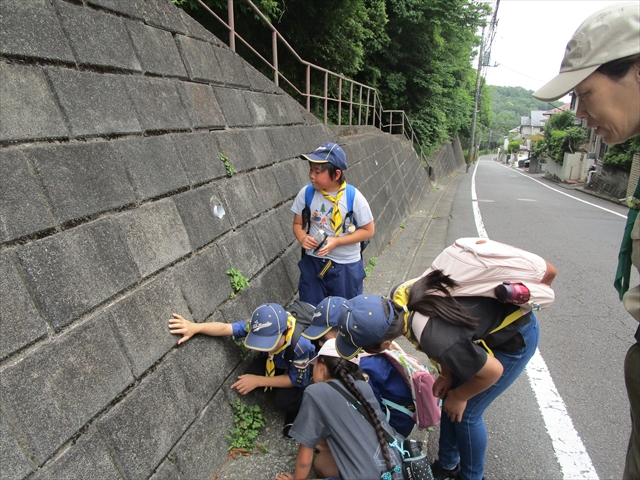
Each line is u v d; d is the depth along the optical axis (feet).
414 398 7.04
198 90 9.56
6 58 5.16
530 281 5.64
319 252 9.36
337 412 5.89
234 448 7.35
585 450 8.34
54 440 4.46
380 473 5.66
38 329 4.62
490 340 5.81
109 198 6.09
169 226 7.22
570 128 76.28
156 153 7.41
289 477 6.52
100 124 6.32
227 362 7.81
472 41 74.18
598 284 17.62
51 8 6.01
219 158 9.57
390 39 46.24
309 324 8.80
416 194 40.63
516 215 34.12
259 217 10.70
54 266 5.00
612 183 50.78
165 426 5.98
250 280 9.39
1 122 4.88
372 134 31.86
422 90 55.88
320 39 29.04
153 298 6.40
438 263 6.29
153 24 8.59
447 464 7.19
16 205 4.76
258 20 24.30
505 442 8.55
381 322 5.49
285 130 14.42
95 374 5.13
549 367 11.30
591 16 3.91
